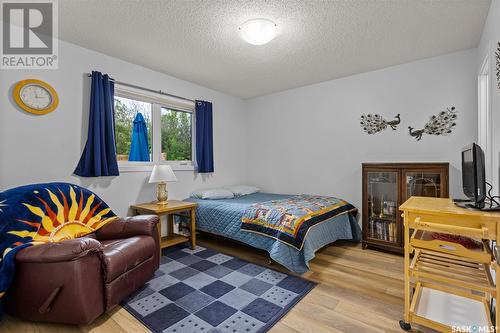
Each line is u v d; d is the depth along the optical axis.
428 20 2.17
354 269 2.54
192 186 3.84
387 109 3.27
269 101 4.44
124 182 3.01
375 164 3.07
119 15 2.10
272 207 2.80
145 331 1.62
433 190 2.77
